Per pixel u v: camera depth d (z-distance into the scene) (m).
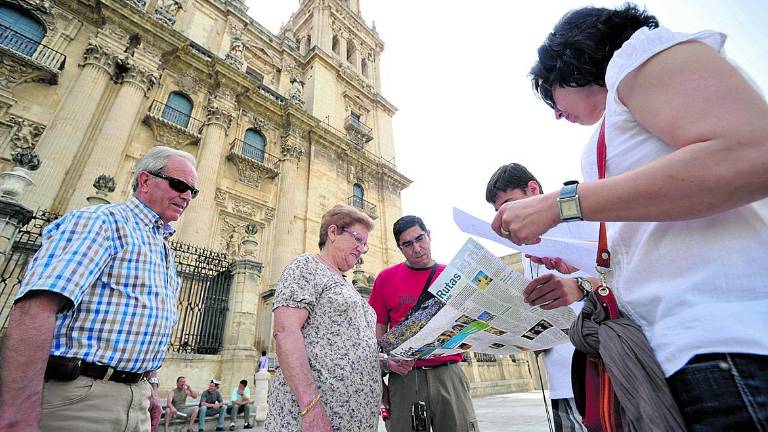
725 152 0.62
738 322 0.64
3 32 11.58
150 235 2.12
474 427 2.52
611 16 1.05
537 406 10.56
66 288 1.52
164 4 16.81
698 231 0.77
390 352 2.06
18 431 1.30
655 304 0.81
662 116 0.76
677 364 0.71
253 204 16.58
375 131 26.70
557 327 1.76
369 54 30.17
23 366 1.36
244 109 18.12
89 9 13.70
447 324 1.78
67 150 11.22
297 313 1.76
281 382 1.75
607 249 1.00
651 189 0.71
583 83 1.09
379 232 22.28
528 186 1.95
